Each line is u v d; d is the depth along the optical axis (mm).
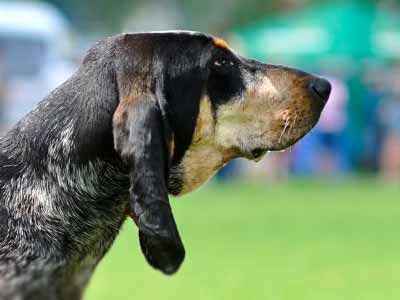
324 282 14938
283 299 13672
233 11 65562
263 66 8453
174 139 7980
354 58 33938
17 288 6617
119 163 7797
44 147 7859
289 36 34594
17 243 7719
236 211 23859
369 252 17859
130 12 73688
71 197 7809
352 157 33312
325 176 32781
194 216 22859
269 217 22703
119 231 8117
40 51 29969
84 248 7867
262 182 32156
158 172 7449
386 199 26859
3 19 29781
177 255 7500
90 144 7781
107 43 7992
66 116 7867
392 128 33531
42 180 7824
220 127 8234
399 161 33438
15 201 7805
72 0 69500
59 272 7535
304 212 23719
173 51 7953
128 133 7508
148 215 7395
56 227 7773
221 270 15812
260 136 8383
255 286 14508
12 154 7922
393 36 34469
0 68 29500
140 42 7922
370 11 34812
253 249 18016
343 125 32562
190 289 14242
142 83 7773
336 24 34375
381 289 14430
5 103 29266
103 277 15156
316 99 8484
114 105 7754
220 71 8180
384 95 33844
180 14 74938
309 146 32562
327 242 19000
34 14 30328
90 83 7863
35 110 8016
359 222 21984
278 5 63969
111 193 7863
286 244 18656
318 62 34188
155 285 14531
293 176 32750
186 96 7977
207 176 8312
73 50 40625
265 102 8352
